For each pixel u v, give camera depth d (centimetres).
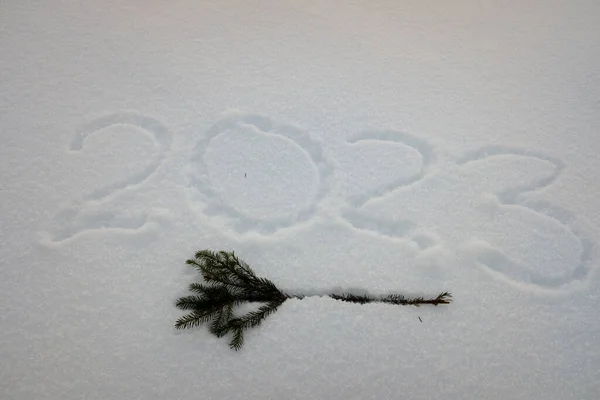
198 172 240
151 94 267
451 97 270
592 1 318
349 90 272
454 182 237
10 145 244
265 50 289
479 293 205
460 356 191
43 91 266
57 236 218
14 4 305
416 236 220
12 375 183
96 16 302
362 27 302
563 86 275
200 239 216
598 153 247
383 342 192
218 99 266
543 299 204
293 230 220
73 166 239
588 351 192
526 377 187
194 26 300
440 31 302
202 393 182
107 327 194
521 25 305
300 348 191
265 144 249
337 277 208
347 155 246
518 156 246
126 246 214
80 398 180
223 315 194
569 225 226
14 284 203
